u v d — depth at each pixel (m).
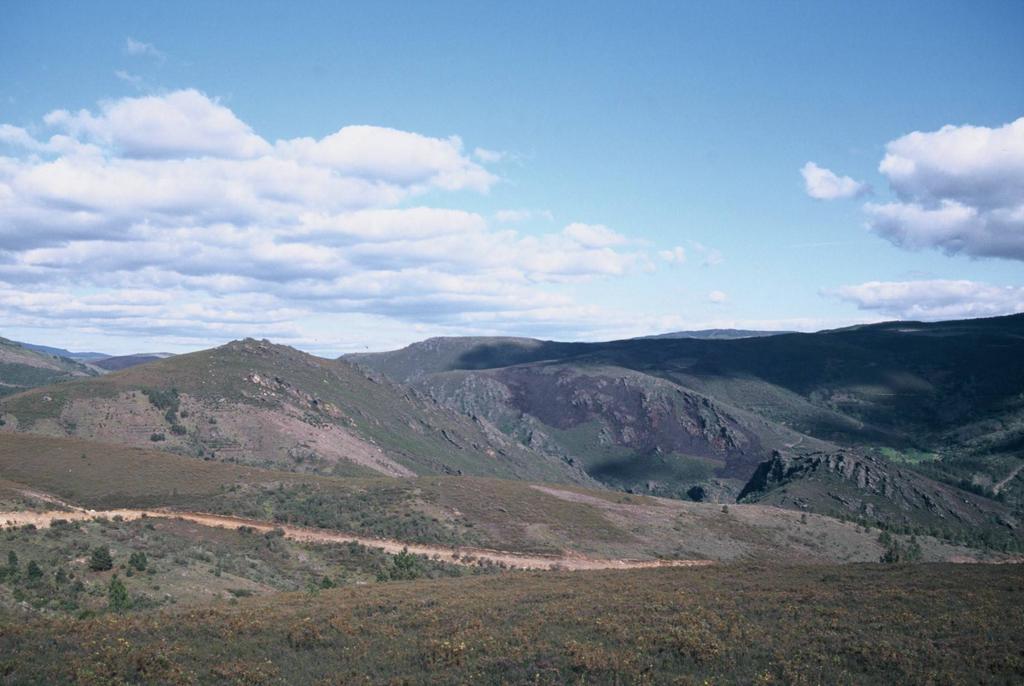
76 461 95.50
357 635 32.91
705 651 29.34
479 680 27.69
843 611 34.28
